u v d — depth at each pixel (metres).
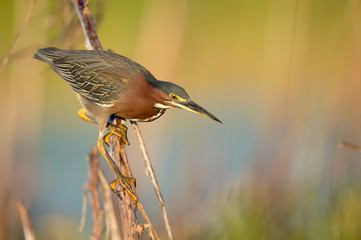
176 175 12.25
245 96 19.83
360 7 10.95
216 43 20.59
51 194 13.79
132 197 6.41
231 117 17.72
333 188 9.60
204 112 7.69
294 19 11.74
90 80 7.95
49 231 12.03
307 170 10.00
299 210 9.40
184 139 14.30
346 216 8.91
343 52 11.20
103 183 6.48
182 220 9.67
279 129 11.81
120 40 20.73
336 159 10.00
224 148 13.15
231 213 9.02
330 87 11.52
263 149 11.44
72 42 8.72
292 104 11.36
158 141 13.29
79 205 13.56
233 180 10.16
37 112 12.33
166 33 12.84
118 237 6.17
